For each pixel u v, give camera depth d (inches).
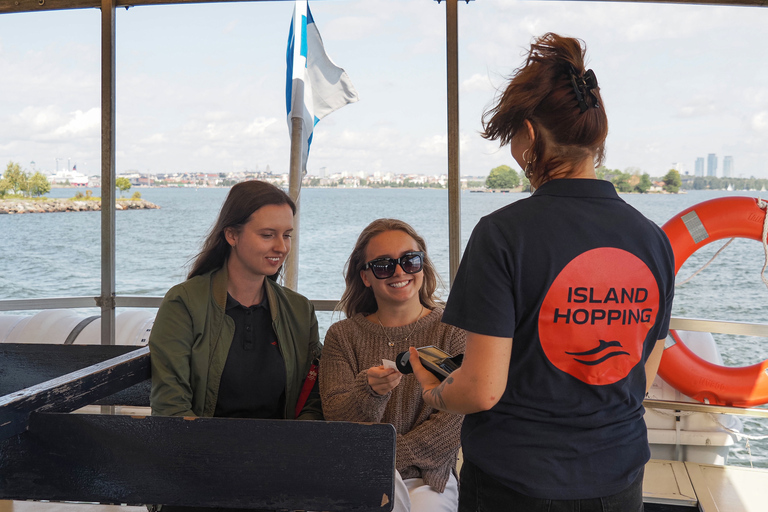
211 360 66.9
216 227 68.4
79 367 72.2
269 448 42.1
